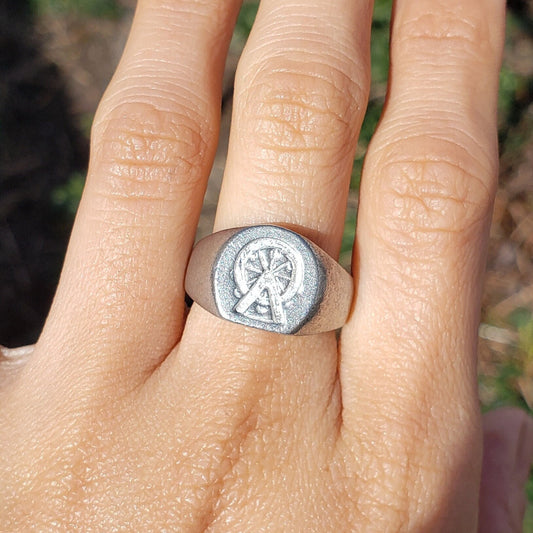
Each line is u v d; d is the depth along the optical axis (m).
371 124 0.19
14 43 0.23
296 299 0.10
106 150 0.11
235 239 0.10
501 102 0.20
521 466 0.12
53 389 0.10
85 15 0.22
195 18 0.11
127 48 0.12
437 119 0.11
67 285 0.11
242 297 0.10
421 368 0.10
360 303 0.11
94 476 0.10
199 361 0.10
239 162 0.11
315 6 0.11
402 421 0.10
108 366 0.10
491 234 0.20
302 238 0.10
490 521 0.12
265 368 0.10
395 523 0.10
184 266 0.11
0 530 0.10
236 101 0.11
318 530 0.10
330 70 0.11
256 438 0.10
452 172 0.10
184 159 0.11
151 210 0.11
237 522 0.10
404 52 0.11
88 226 0.11
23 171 0.23
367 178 0.11
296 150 0.10
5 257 0.22
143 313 0.10
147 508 0.10
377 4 0.18
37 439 0.10
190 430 0.10
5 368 0.11
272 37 0.11
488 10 0.11
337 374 0.10
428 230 0.10
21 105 0.23
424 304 0.10
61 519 0.10
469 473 0.10
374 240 0.11
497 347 0.20
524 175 0.20
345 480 0.10
